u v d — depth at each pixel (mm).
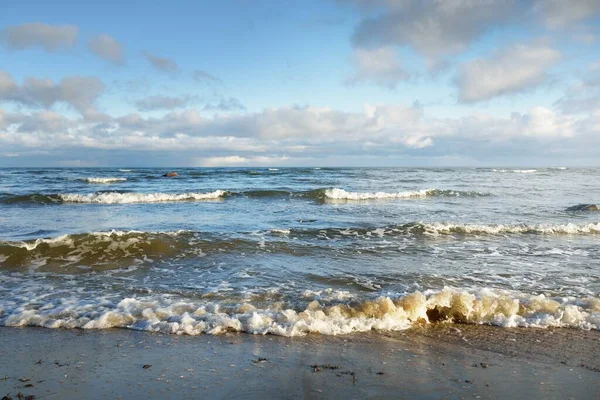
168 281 8195
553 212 18672
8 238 11727
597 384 4262
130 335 5570
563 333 5754
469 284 8062
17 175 49188
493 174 63719
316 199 24422
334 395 3967
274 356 4906
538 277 8602
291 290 7539
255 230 13352
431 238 12617
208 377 4336
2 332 5609
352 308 6320
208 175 51062
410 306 6281
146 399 3857
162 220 15703
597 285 8055
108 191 28469
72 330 5738
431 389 4105
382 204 21969
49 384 4137
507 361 4836
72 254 10188
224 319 5914
